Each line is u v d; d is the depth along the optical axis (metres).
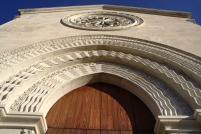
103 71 8.02
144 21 11.49
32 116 5.40
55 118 6.65
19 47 7.95
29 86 6.64
